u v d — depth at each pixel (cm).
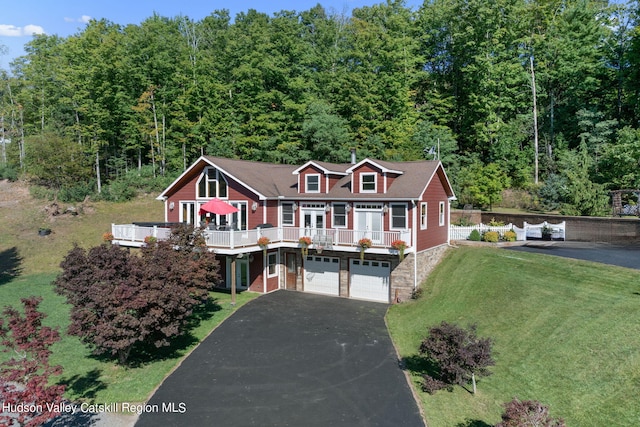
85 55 4275
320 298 2275
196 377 1338
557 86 4362
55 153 3922
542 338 1351
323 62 4847
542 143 4194
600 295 1488
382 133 3988
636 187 3014
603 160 3288
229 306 2111
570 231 2645
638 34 3447
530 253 2164
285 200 2458
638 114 3616
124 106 4375
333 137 3784
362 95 4156
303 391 1236
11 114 5181
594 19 4016
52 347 1591
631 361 1116
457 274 2120
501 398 1145
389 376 1330
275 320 1892
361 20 5262
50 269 2816
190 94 4344
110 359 1490
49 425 1070
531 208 3388
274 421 1077
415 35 4834
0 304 2092
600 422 977
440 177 2452
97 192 4025
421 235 2173
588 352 1209
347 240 2127
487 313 1631
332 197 2259
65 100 4244
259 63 4138
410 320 1814
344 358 1472
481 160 4144
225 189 2492
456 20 4419
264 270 2377
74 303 1373
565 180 3381
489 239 2622
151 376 1348
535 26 4234
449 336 1216
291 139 4141
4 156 5375
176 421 1081
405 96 4234
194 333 1728
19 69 5341
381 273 2202
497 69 3903
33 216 3531
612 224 2431
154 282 1397
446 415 1095
